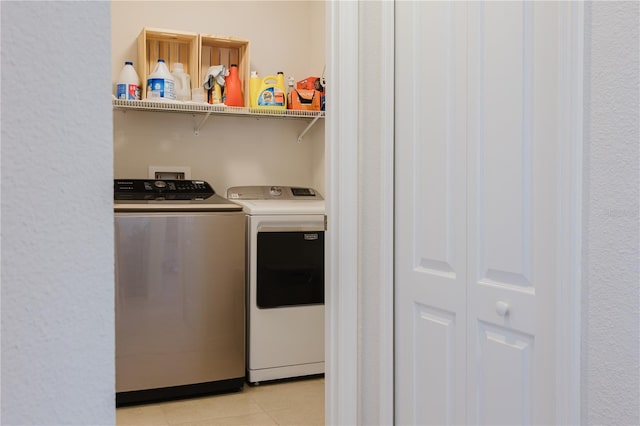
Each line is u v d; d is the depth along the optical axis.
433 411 1.56
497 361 1.35
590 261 1.11
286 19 3.56
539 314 1.23
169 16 3.26
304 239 3.04
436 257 1.54
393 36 1.67
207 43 3.30
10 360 0.26
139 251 2.67
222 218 2.83
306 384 3.04
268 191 3.45
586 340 1.12
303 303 3.05
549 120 1.20
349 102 1.70
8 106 0.26
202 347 2.80
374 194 1.71
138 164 3.23
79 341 0.29
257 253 2.95
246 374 3.04
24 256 0.27
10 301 0.26
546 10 1.20
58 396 0.28
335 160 1.72
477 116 1.40
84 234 0.29
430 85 1.55
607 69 1.06
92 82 0.29
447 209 1.50
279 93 3.27
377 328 1.71
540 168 1.22
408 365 1.65
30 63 0.27
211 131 3.39
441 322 1.53
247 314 3.02
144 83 3.06
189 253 2.77
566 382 1.14
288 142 3.60
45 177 0.27
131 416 2.57
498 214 1.34
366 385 1.75
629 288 1.03
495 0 1.34
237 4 3.42
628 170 1.03
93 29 0.29
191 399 2.80
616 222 1.05
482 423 1.40
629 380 1.03
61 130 0.28
